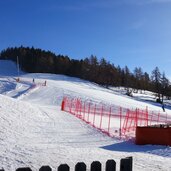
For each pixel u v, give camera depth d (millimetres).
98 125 28828
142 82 151250
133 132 26000
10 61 165875
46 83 76688
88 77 139125
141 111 50469
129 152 15359
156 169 10695
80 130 24859
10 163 10258
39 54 159000
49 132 22656
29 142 17922
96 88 89125
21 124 23594
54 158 11125
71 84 86125
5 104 27766
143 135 19281
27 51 162750
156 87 134625
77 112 37344
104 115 38906
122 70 151000
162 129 18969
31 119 26297
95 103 53281
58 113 32688
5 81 71125
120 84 145000
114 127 28391
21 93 59000
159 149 17531
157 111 55375
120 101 60844
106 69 141625
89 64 141875
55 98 55281
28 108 29672
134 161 11836
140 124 33156
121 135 23672
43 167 5328
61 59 150500
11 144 15164
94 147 17328
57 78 104688
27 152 11859
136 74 156375
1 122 22453
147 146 18609
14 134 20203
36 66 151500
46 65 150000
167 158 13820
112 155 13008
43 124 25562
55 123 26812
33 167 9898
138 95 117688
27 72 152125
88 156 12102
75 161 10961
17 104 29438
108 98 62062
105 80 138750
